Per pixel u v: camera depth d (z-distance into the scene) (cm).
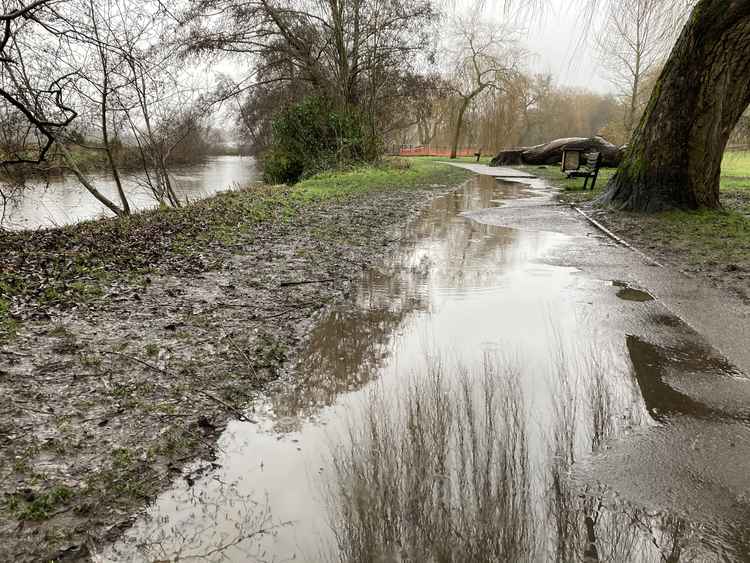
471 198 1501
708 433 289
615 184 1180
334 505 230
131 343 410
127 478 251
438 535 209
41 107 1140
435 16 2212
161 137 1580
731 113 1030
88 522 222
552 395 331
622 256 732
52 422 295
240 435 292
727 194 1508
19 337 406
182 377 358
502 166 3350
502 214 1166
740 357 391
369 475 248
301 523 220
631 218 1041
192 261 680
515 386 343
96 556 204
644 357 392
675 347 411
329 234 900
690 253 731
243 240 827
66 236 813
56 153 1267
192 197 1881
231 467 262
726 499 236
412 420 298
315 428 297
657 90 1072
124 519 225
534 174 2548
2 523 218
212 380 356
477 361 387
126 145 1580
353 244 827
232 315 485
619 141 4066
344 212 1165
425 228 984
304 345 422
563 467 255
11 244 735
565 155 2538
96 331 430
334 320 480
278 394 341
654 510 228
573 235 908
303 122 2214
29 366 359
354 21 2264
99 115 1266
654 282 593
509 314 493
